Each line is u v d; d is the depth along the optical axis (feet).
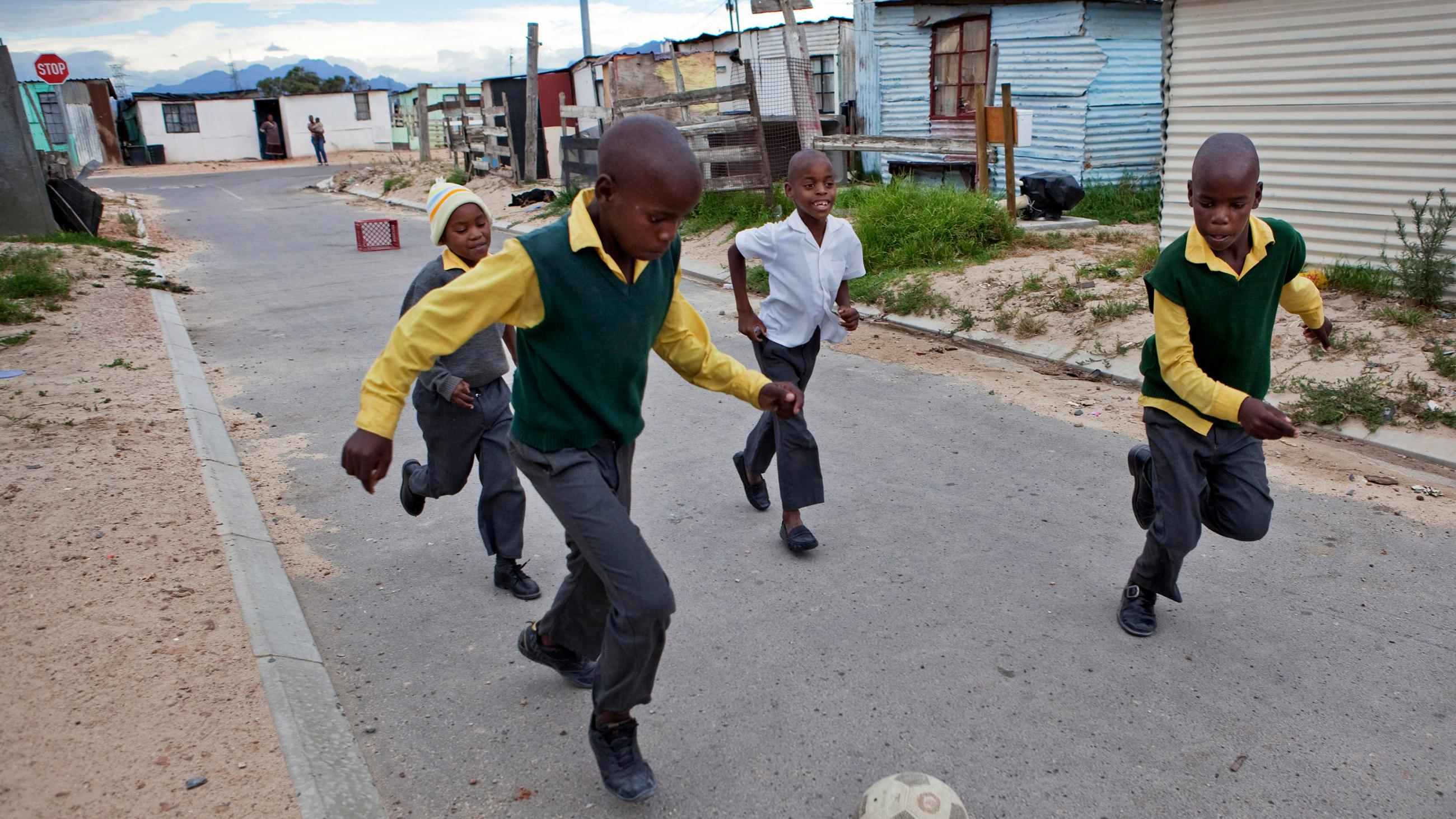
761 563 13.94
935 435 19.04
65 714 9.58
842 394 21.93
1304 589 12.69
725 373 9.14
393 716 10.38
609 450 8.61
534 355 8.04
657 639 8.20
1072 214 41.88
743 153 42.32
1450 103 22.11
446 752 9.78
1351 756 9.45
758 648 11.64
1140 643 11.56
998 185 50.85
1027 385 22.07
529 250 7.51
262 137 133.49
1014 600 12.66
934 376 23.02
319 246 49.70
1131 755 9.55
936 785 8.04
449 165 86.79
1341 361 20.02
